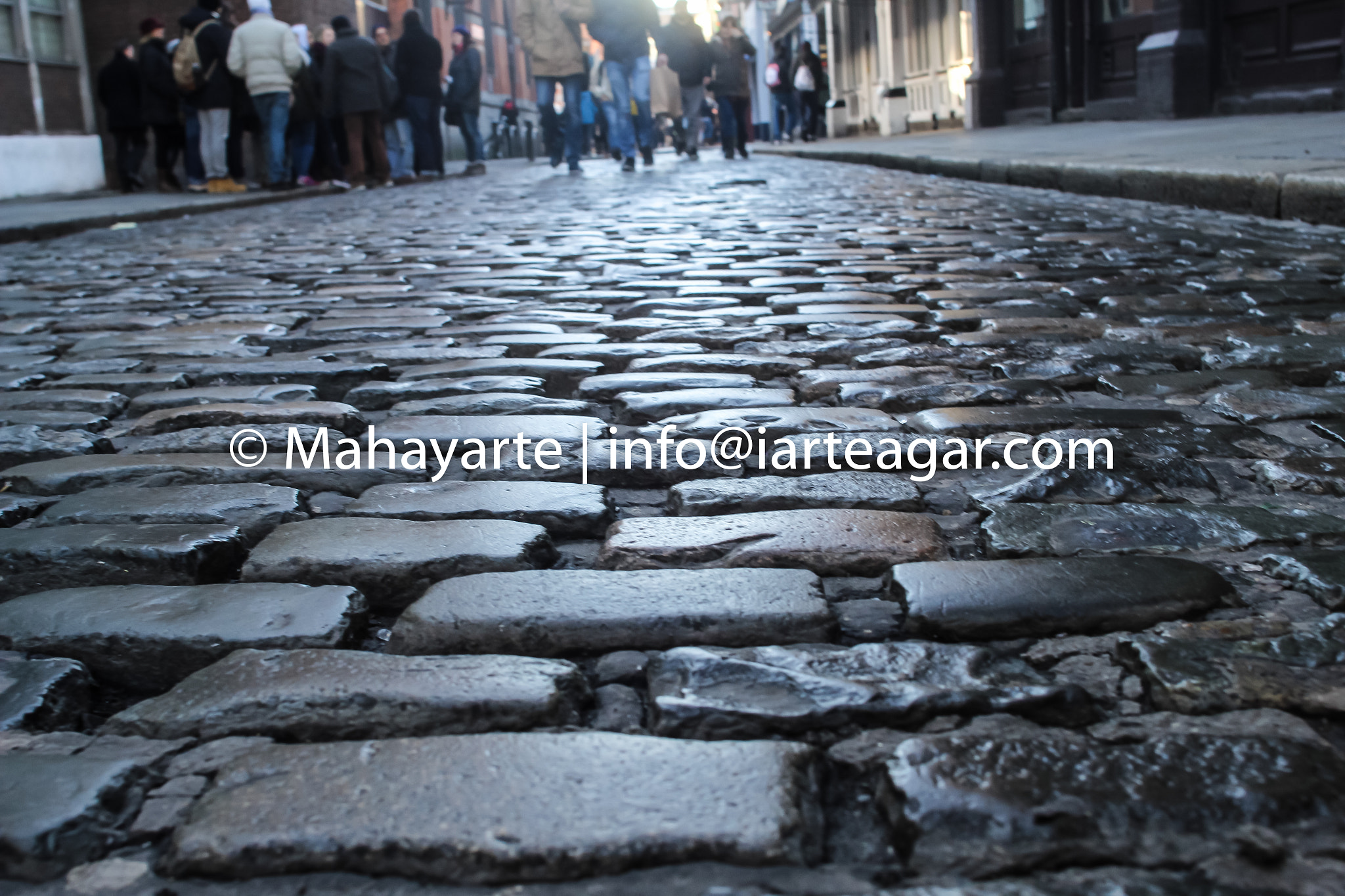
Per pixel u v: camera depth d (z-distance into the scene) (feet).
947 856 3.35
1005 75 62.59
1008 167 31.09
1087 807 3.50
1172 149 28.89
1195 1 42.45
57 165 57.77
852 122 100.01
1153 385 8.88
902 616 5.04
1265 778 3.60
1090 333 10.92
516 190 40.34
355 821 3.56
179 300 15.85
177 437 8.15
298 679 4.44
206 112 45.93
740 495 6.57
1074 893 3.17
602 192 36.88
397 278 17.34
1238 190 20.38
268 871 3.42
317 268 19.11
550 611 5.00
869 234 20.51
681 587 5.22
